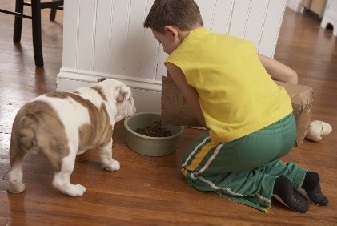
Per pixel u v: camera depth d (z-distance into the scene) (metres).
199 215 1.36
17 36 2.76
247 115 1.31
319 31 4.53
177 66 1.35
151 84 1.92
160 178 1.53
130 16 1.80
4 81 2.14
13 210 1.25
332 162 1.82
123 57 1.88
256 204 1.44
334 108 2.44
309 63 3.27
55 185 1.30
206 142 1.43
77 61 1.89
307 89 1.69
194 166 1.47
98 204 1.34
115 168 1.52
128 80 1.92
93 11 1.79
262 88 1.36
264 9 1.79
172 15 1.36
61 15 3.59
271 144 1.34
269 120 1.33
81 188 1.36
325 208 1.48
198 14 1.41
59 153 1.23
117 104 1.50
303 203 1.44
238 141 1.32
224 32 1.83
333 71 3.14
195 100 1.41
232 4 1.78
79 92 1.40
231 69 1.32
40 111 1.21
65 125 1.23
